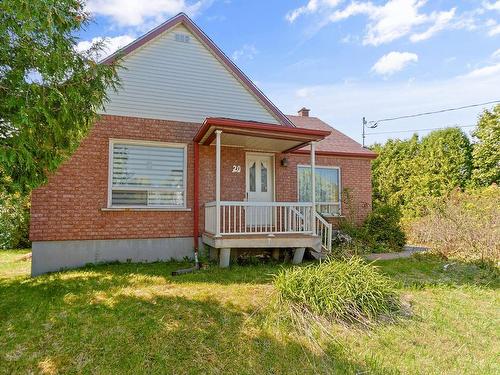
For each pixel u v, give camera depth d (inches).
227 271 264.8
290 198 402.9
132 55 319.6
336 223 431.8
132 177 309.7
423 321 180.4
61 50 164.2
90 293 203.0
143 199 312.0
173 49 336.5
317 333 160.9
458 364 143.5
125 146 310.5
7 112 150.9
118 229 299.9
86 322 162.4
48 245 277.0
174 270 266.8
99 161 297.4
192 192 330.0
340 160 450.0
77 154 289.7
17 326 158.4
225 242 274.7
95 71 185.0
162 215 316.2
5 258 366.9
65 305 182.7
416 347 155.4
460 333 170.4
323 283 187.8
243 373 132.9
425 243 442.9
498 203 355.9
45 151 171.3
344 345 152.9
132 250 303.6
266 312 178.1
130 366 132.0
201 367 134.3
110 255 296.0
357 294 182.1
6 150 144.3
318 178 438.9
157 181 318.3
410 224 493.7
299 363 140.4
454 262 312.3
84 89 176.7
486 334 170.7
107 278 238.7
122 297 195.3
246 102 363.6
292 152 400.2
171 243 317.1
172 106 330.0
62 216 282.4
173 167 326.3
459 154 703.7
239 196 357.1
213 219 301.9
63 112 159.9
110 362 133.8
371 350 150.9
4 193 179.9
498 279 262.5
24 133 151.8
